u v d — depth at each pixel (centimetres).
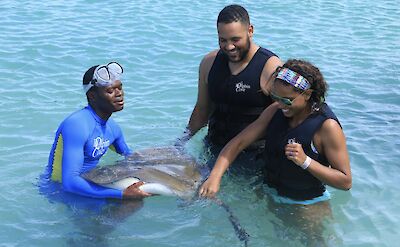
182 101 716
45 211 459
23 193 486
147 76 801
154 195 465
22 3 1185
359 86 802
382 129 666
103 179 469
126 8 1171
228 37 497
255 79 516
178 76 804
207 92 562
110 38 964
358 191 523
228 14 495
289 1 1288
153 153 533
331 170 449
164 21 1080
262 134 497
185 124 649
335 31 1072
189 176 489
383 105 740
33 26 1022
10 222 448
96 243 424
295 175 471
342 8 1251
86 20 1074
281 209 475
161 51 908
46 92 731
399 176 555
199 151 557
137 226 444
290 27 1083
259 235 445
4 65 820
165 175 479
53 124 638
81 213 455
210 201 471
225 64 528
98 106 486
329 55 932
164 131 628
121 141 532
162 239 431
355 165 575
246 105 527
